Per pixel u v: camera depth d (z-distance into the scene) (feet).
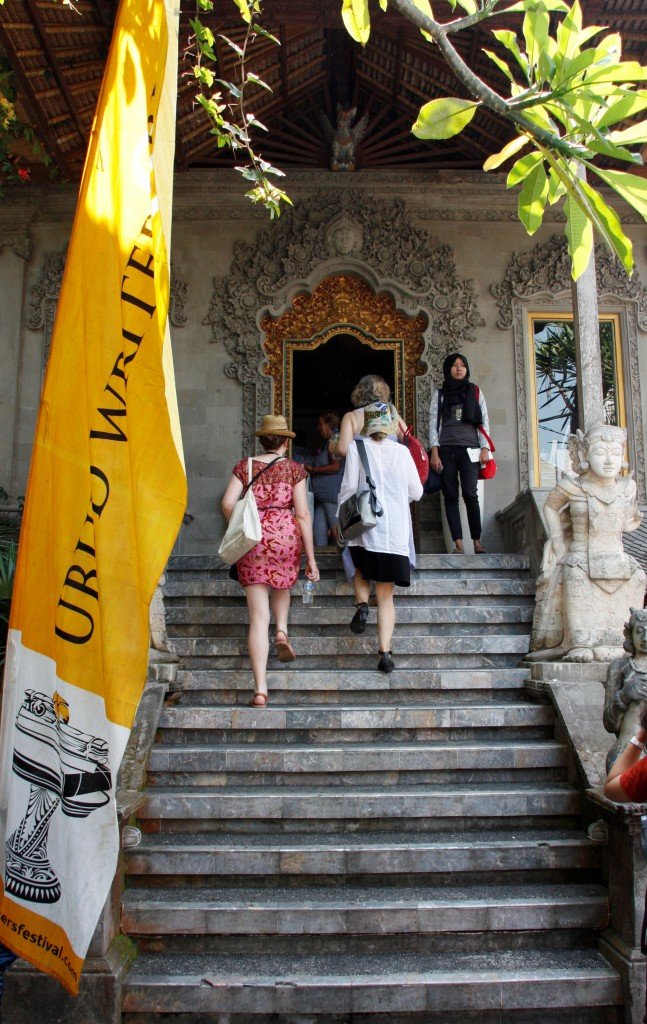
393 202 33.53
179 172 33.37
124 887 13.26
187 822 14.55
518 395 32.55
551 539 19.31
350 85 32.99
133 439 10.77
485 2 8.66
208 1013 11.59
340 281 33.76
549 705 17.04
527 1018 11.84
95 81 26.53
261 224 33.45
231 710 16.75
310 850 13.55
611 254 33.27
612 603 18.21
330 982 11.72
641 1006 11.55
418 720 16.75
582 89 8.31
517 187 33.55
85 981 11.44
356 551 18.48
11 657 10.82
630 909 12.07
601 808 13.41
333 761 15.57
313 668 19.49
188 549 31.73
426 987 11.72
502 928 12.72
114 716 10.23
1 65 23.53
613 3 23.31
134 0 11.32
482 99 8.70
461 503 31.07
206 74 15.23
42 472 11.07
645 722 9.44
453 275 33.19
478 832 14.52
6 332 32.40
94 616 10.54
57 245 33.04
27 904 10.23
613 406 32.86
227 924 12.52
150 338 10.89
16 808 10.45
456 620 20.85
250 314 32.96
